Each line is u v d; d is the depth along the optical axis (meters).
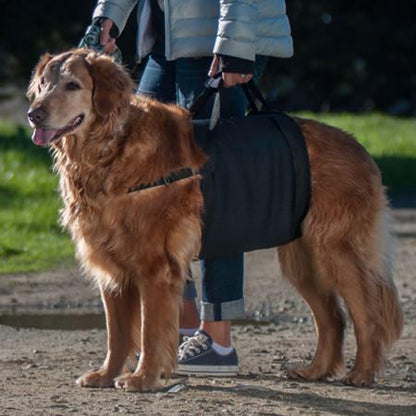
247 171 10.03
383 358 10.57
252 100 10.68
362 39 62.97
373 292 10.45
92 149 9.54
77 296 16.03
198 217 9.84
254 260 19.75
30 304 15.37
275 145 10.20
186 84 10.69
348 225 10.37
